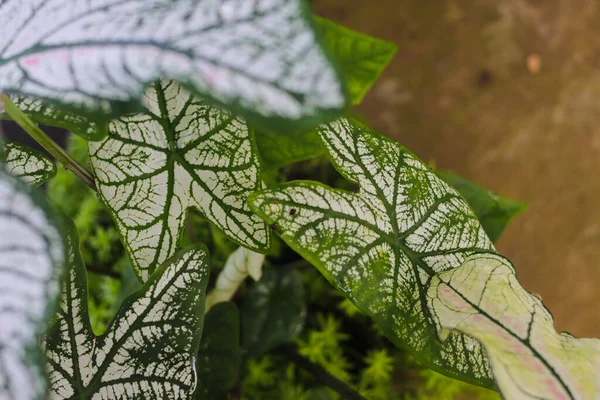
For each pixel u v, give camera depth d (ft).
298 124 1.79
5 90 1.94
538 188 5.24
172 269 2.24
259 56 1.82
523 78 5.42
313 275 3.33
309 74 1.80
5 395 1.82
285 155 2.64
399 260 2.27
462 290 2.22
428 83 5.36
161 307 2.25
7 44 1.99
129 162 2.32
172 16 1.87
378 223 2.27
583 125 5.40
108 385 2.26
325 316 3.32
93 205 3.30
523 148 5.29
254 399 3.15
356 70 2.45
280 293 3.15
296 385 3.20
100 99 1.90
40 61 1.94
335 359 3.19
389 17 5.43
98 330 3.05
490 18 5.49
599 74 5.49
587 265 5.14
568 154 5.32
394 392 3.25
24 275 1.86
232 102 1.81
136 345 2.25
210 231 3.25
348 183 3.42
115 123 2.28
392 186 2.31
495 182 5.23
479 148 5.27
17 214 1.88
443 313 2.20
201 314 2.26
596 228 5.21
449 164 5.23
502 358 2.09
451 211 2.37
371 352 3.22
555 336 2.15
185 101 2.28
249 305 3.14
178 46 1.85
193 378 2.27
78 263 2.21
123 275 3.00
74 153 3.26
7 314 1.84
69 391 2.24
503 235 5.15
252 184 2.36
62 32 1.95
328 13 5.41
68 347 2.22
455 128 5.28
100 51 1.89
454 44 5.43
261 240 2.37
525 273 5.08
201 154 2.34
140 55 1.86
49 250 1.87
